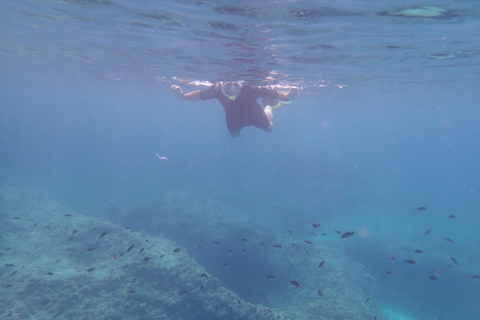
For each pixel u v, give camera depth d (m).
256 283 17.30
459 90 28.58
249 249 18.42
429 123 105.56
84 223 15.20
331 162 48.12
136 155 76.62
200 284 10.71
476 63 15.85
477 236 30.14
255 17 8.98
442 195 58.00
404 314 18.42
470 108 49.84
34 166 52.69
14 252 12.82
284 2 7.86
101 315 9.05
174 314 9.91
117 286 10.34
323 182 44.34
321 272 15.84
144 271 11.04
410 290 19.97
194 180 47.31
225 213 22.14
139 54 16.31
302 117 97.12
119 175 50.16
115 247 13.40
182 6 8.68
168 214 22.48
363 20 9.12
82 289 9.81
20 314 8.64
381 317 13.74
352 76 19.59
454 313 18.16
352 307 12.95
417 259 20.92
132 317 9.52
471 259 22.81
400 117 79.31
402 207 42.56
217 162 55.84
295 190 42.66
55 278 9.97
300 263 16.83
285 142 54.34
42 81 44.66
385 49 12.55
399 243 23.53
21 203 21.20
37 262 11.94
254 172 49.91
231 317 9.97
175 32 11.30
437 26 9.70
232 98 8.25
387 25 9.58
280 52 12.80
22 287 9.71
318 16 8.80
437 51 13.06
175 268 11.21
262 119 8.95
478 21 9.20
